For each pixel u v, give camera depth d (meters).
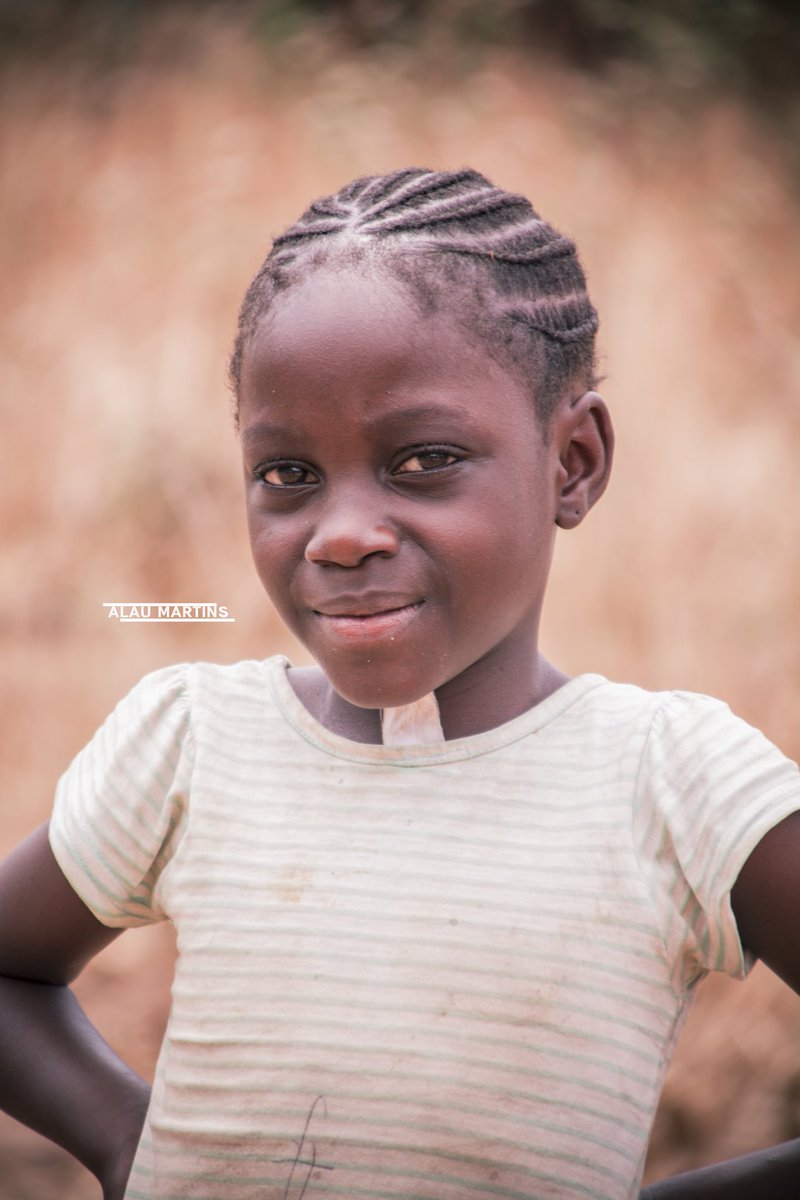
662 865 2.20
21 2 10.27
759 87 10.32
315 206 2.38
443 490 2.13
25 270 9.16
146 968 6.04
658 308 8.70
